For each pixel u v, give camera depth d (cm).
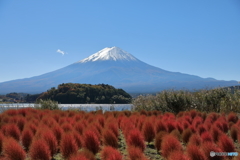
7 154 496
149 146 651
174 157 455
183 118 897
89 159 454
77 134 603
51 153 548
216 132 646
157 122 721
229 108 1201
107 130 612
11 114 1048
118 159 448
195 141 566
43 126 707
